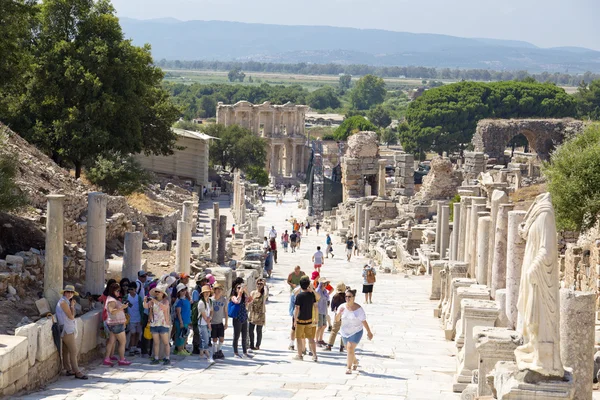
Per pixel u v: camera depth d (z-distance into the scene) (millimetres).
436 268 38750
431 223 69812
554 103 174625
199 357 22953
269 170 191375
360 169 96938
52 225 22828
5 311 22812
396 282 47344
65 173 46594
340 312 21219
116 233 40500
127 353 23312
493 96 175875
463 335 21328
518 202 60562
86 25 54562
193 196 86812
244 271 36531
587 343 15109
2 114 52281
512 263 18734
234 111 186500
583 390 15148
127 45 55594
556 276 13641
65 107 54125
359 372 21062
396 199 93875
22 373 18109
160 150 68188
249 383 19281
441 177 85125
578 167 39562
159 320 21812
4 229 29859
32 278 26156
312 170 116688
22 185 35719
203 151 103938
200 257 43844
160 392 18141
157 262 38625
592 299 15133
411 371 21516
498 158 128250
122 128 56469
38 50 53406
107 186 55562
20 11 34188
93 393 18000
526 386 13547
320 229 92938
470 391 17125
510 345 16641
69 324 20094
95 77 53312
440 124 174750
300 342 22750
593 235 37844
